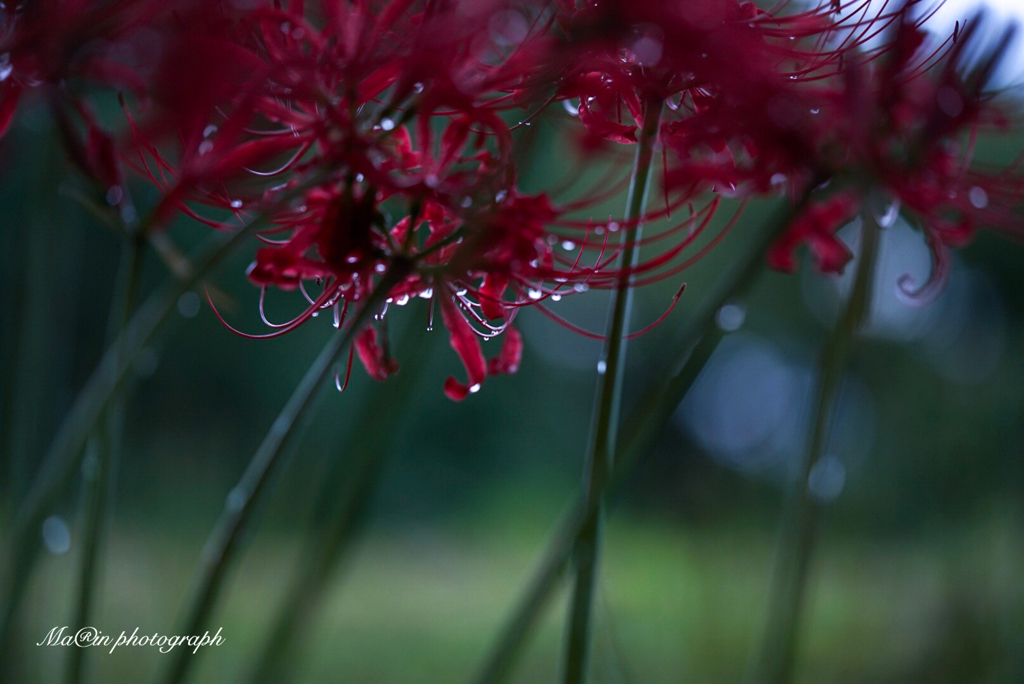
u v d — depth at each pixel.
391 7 1.42
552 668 3.03
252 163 1.41
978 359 3.81
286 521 2.42
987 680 2.23
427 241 1.46
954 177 1.50
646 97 1.45
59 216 1.71
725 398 6.70
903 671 2.61
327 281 1.48
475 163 1.48
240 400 5.59
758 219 4.98
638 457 1.53
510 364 1.49
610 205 4.11
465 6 1.41
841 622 3.03
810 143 1.45
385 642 3.31
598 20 1.41
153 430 3.68
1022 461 2.41
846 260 1.51
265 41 1.42
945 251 1.51
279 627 1.67
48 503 1.58
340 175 1.44
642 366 4.26
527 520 6.48
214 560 1.44
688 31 1.41
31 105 1.44
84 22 1.39
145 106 1.43
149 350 1.63
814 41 1.51
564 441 8.38
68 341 1.89
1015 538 2.32
